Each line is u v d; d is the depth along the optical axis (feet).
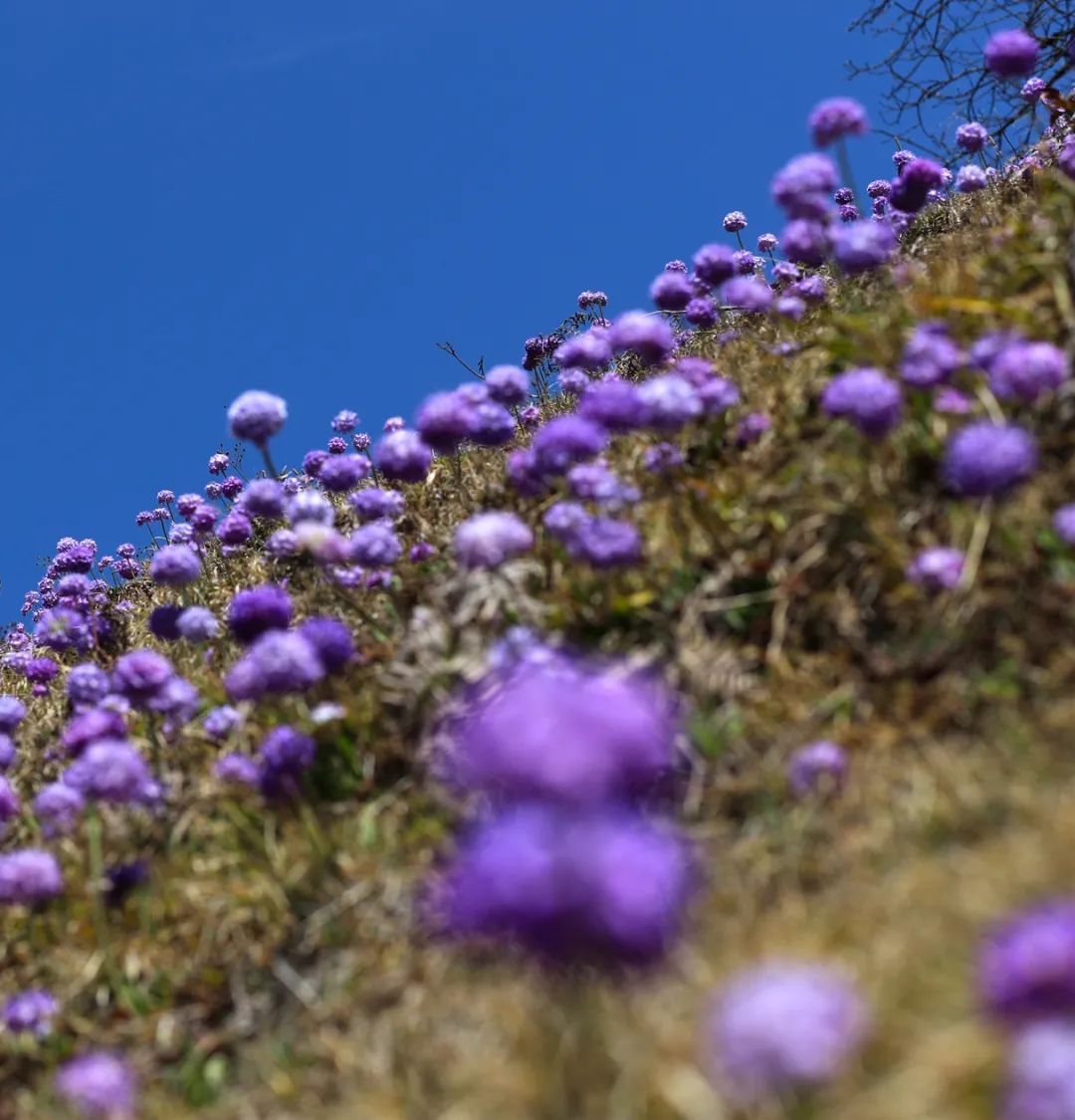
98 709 8.63
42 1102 7.64
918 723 7.54
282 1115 7.35
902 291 8.77
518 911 6.70
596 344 9.23
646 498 8.40
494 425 8.82
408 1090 7.18
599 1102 6.96
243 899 7.85
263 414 8.85
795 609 7.88
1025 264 8.30
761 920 7.20
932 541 7.82
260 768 8.18
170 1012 7.75
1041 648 7.55
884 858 7.27
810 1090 6.78
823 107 8.65
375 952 7.59
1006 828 7.20
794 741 7.59
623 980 6.87
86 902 8.08
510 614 8.04
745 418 8.41
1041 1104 6.59
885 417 7.80
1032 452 7.59
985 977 6.74
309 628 8.23
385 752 8.03
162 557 8.94
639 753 6.85
